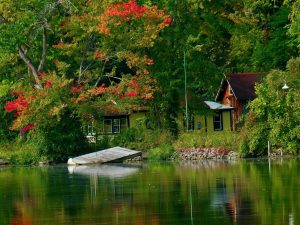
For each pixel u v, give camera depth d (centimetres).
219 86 11569
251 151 8612
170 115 10238
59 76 10088
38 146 9375
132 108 9838
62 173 7750
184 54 9994
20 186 6619
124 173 7369
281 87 8588
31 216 4991
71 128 9500
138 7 9500
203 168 7494
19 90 9625
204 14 10300
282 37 11125
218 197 5369
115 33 9569
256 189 5656
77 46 9769
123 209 5059
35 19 9550
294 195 5291
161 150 9106
